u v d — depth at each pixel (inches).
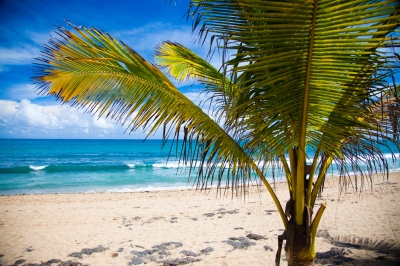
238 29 75.9
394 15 69.9
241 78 87.4
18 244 254.7
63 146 2815.0
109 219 348.5
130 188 713.0
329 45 72.9
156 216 359.6
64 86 101.4
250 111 86.9
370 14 66.9
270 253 214.8
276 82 85.0
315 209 350.6
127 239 265.6
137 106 103.7
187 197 504.1
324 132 92.7
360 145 91.6
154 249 233.3
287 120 89.0
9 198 523.2
